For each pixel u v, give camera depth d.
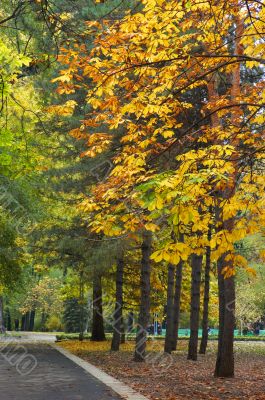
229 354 14.95
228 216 6.95
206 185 7.16
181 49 8.36
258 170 8.13
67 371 14.70
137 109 8.09
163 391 11.80
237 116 10.39
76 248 19.59
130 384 12.77
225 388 12.64
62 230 22.48
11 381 12.30
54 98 16.84
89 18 13.66
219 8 8.16
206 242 7.17
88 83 15.23
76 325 58.38
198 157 7.15
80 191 19.94
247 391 12.18
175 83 8.54
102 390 10.87
